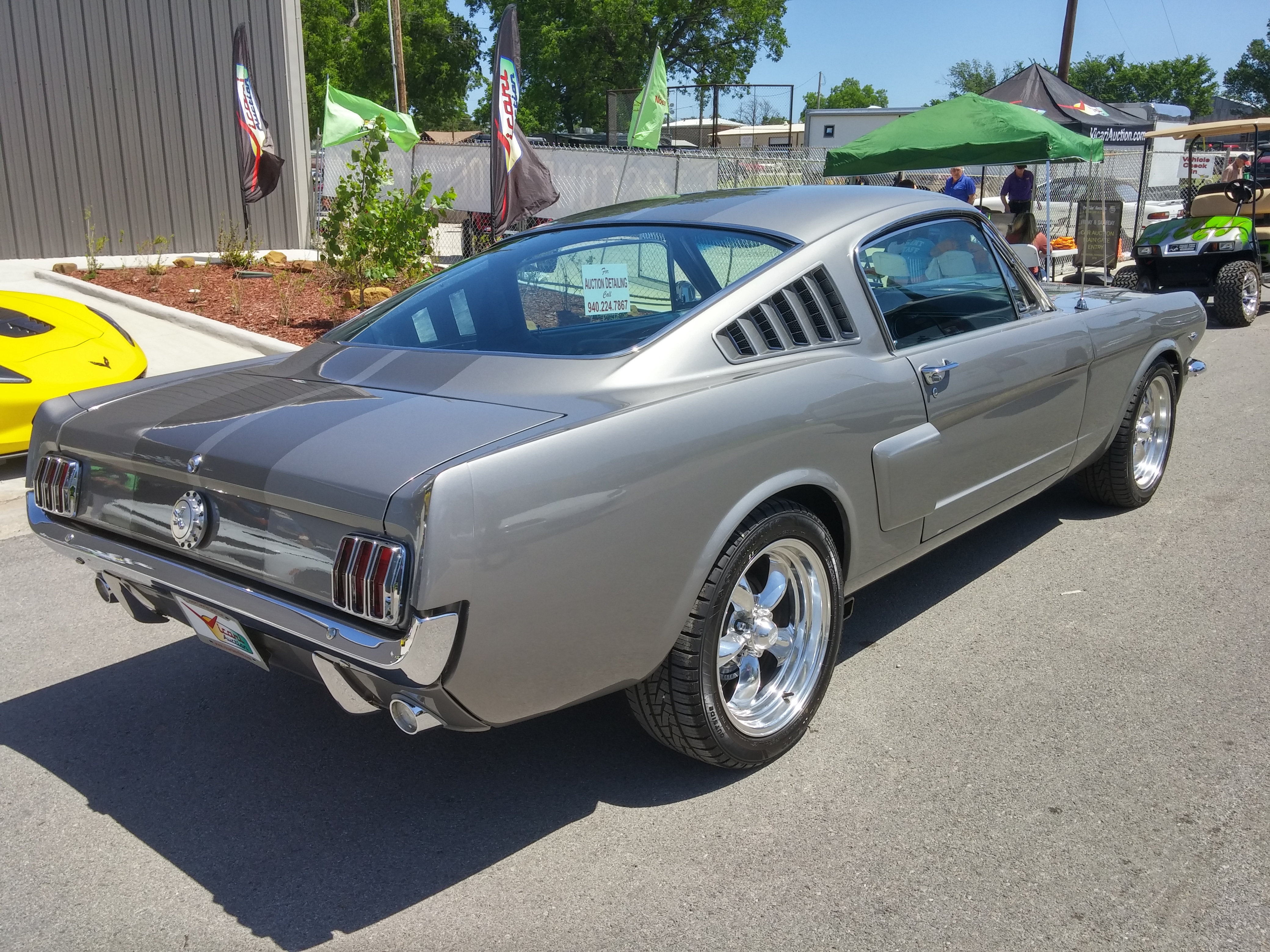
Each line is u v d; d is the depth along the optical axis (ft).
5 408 17.92
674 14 148.97
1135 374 15.07
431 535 6.52
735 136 107.65
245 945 7.35
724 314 9.14
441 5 167.22
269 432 7.85
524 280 10.28
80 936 7.46
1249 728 9.91
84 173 47.26
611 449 7.53
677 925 7.43
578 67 148.87
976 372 11.19
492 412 7.84
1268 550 14.61
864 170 38.24
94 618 13.38
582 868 8.13
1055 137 34.60
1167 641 11.89
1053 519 16.28
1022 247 15.19
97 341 20.40
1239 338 34.60
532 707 7.54
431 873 8.14
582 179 46.32
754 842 8.38
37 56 45.52
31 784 9.56
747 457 8.48
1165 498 17.10
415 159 51.37
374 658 6.68
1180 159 68.39
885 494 10.09
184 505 7.92
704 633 8.43
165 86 48.55
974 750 9.68
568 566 7.27
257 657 8.07
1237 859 7.97
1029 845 8.22
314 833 8.73
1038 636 12.11
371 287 34.96
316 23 156.97
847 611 10.55
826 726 10.20
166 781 9.59
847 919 7.43
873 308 10.34
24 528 16.74
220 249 48.26
